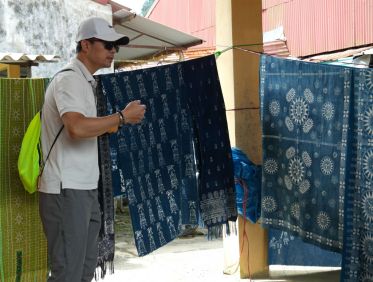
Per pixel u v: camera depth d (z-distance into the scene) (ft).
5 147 13.48
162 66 15.03
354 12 37.40
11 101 13.50
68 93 10.80
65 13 26.22
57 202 11.09
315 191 14.35
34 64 19.54
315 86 14.17
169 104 15.11
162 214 15.11
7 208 13.58
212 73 15.51
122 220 32.17
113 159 14.53
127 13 27.99
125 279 18.43
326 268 18.70
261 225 16.07
